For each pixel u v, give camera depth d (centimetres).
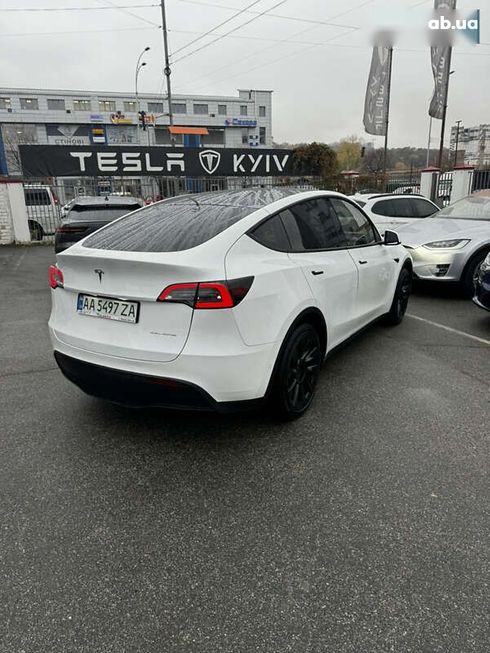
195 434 301
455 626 167
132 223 319
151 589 185
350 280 367
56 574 192
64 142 6156
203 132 4369
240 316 248
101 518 225
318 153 1817
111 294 257
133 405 265
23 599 180
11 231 1368
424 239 655
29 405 341
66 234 865
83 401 348
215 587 185
